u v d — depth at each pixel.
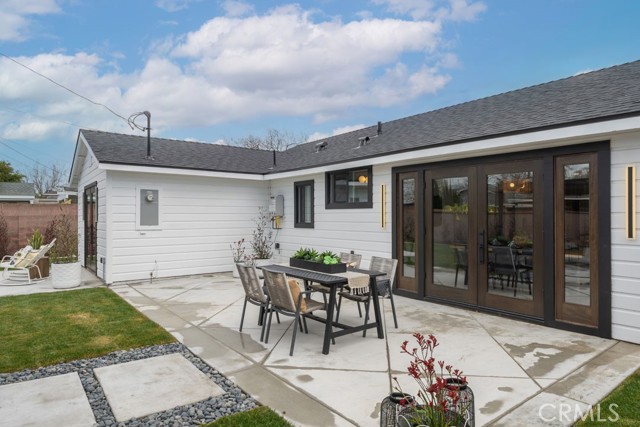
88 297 7.10
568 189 5.05
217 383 3.52
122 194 8.67
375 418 2.88
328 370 3.80
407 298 7.14
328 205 8.96
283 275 4.32
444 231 6.59
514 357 4.10
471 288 6.17
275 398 3.21
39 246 10.04
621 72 6.26
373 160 7.27
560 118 4.95
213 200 10.07
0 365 3.92
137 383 3.48
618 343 4.50
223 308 6.36
